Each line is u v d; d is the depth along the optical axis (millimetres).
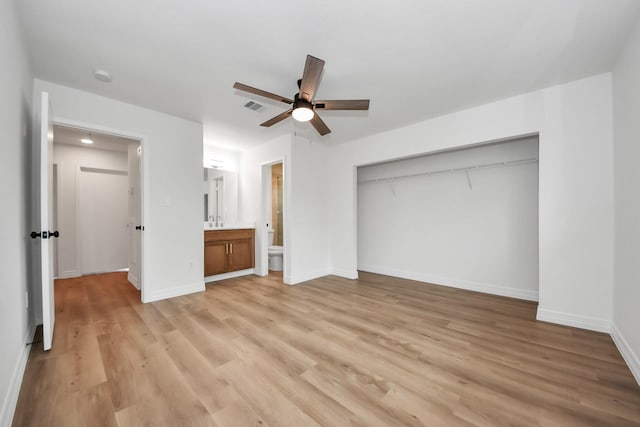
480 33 1786
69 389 1520
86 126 2613
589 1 1515
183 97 2730
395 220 4391
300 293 3430
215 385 1571
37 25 1697
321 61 1675
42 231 1827
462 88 2533
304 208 4129
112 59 2078
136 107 2947
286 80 2387
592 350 1965
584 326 2334
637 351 1701
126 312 2736
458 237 3713
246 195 4695
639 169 1733
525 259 3209
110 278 4195
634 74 1777
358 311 2791
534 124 2572
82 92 2592
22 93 1817
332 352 1956
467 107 2951
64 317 2598
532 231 3166
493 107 2811
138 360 1830
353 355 1913
